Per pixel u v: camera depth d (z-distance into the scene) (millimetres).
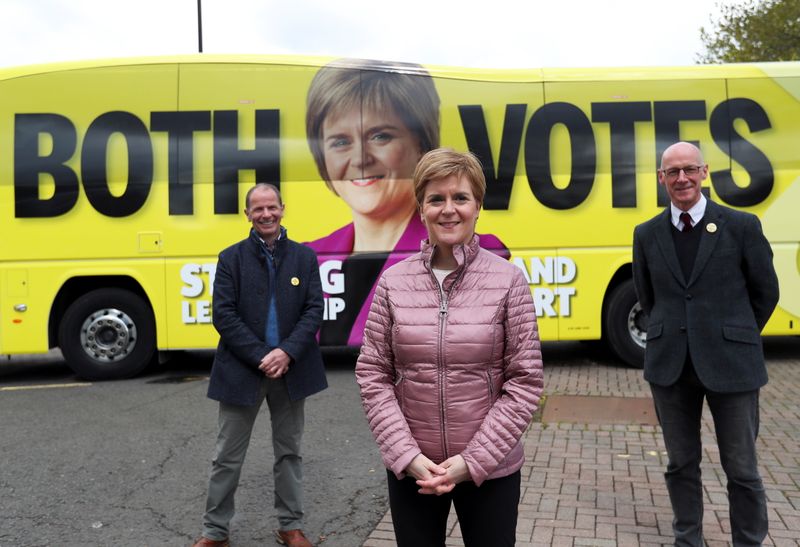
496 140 8453
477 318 2371
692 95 8461
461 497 2457
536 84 8477
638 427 6086
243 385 3768
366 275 8383
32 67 8344
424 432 2373
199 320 8352
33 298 8297
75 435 6172
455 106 8453
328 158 8391
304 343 3838
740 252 3443
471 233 2469
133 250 8320
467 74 8477
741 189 8422
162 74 8367
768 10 21406
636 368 8758
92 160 8312
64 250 8297
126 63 8367
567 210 8430
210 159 8352
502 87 8469
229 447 3836
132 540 4055
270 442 6027
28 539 4062
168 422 6574
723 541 3811
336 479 5051
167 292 8344
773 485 4629
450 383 2352
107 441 5988
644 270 3764
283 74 8406
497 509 2389
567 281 8438
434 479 2252
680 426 3578
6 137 8281
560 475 4906
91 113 8328
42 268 8297
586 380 8117
